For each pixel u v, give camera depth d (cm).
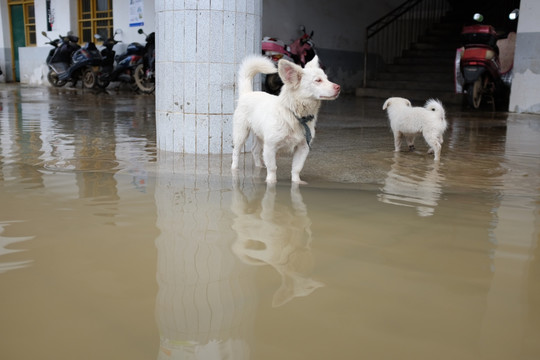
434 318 170
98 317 168
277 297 184
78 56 1497
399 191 361
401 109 520
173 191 352
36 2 1809
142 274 204
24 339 155
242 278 201
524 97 1007
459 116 934
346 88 1694
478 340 156
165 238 248
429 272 210
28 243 238
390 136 662
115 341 154
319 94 360
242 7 513
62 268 209
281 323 165
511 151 546
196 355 146
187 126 521
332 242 246
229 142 532
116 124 739
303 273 207
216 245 239
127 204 313
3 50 1967
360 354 148
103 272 205
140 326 162
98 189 354
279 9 1447
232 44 514
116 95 1348
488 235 261
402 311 175
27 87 1647
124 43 1584
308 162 477
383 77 1585
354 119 870
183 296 184
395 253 232
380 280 201
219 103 520
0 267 209
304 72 362
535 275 208
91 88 1569
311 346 152
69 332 159
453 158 504
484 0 1716
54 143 555
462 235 260
